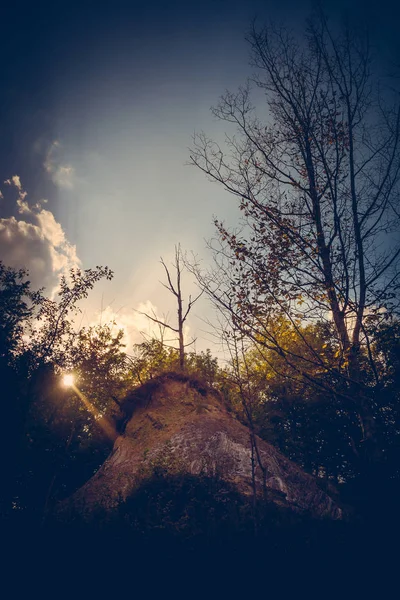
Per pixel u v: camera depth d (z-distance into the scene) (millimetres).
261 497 13938
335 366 14219
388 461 12578
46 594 9188
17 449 14297
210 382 24688
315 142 15648
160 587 9250
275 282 14672
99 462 23844
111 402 25828
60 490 20359
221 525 11414
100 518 12484
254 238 15281
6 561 10156
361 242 14344
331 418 17859
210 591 9086
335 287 14164
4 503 13688
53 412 16547
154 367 30531
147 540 10883
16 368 15781
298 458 19547
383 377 14016
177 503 13141
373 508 11664
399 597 8656
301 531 11078
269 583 9188
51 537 11234
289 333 14859
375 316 13531
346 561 9727
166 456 17078
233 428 19375
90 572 9812
